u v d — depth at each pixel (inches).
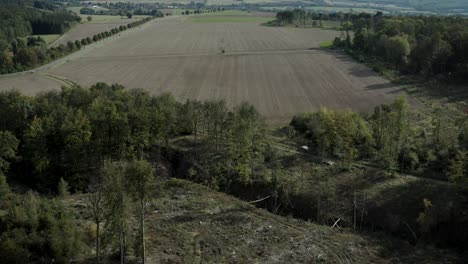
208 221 2178.9
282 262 1840.6
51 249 1704.0
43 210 1918.1
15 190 2481.5
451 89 4889.3
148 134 2768.2
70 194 2498.8
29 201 1973.4
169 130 2979.8
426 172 2687.0
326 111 3292.3
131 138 2709.2
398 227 2198.6
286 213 2423.7
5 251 1593.3
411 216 2222.0
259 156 2829.7
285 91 5012.3
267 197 2524.6
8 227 1775.3
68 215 1926.7
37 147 2583.7
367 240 2066.9
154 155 2942.9
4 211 2043.6
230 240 2003.0
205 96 4805.6
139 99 3157.0
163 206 2308.1
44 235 1744.6
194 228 2096.5
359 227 2252.7
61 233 1766.7
